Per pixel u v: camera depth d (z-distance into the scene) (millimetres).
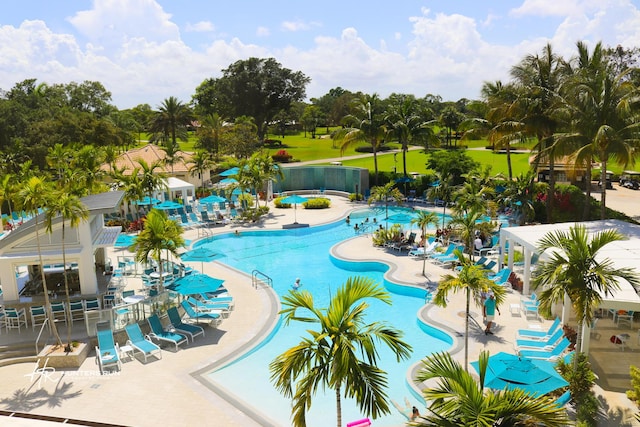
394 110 51344
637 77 31406
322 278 27641
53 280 22672
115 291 22922
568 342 15703
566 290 14117
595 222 24703
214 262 30641
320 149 97500
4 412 10523
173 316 19922
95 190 38969
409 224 40062
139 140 121938
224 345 18609
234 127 77250
